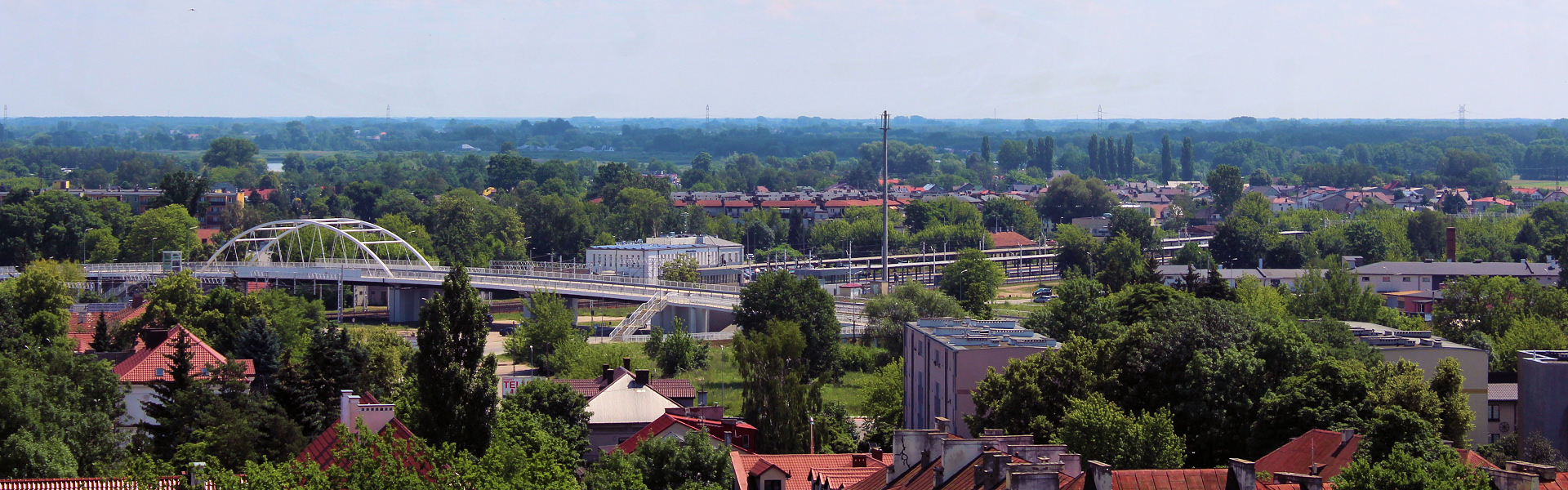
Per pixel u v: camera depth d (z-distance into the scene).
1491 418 129.12
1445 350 131.00
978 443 66.88
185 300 196.00
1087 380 108.19
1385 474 61.91
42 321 175.62
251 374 134.62
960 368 122.06
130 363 129.00
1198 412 107.06
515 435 92.00
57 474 82.62
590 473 91.25
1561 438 104.62
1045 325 166.38
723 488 88.12
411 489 61.44
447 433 89.69
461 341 90.56
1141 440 90.69
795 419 123.19
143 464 66.19
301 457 81.62
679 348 187.75
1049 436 97.56
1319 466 81.81
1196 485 61.53
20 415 87.69
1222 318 118.25
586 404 114.31
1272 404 103.44
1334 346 139.75
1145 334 115.75
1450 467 63.06
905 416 147.00
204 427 102.25
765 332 189.88
